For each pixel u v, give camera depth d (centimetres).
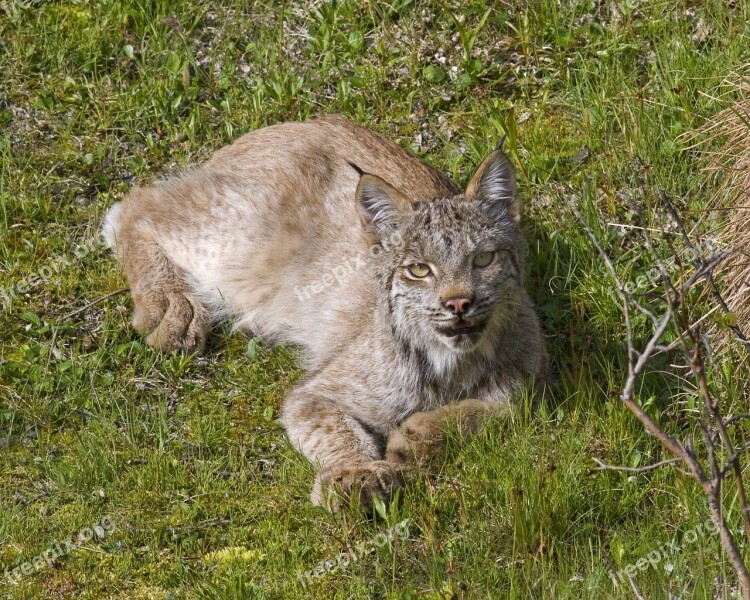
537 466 1073
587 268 1337
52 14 1656
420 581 1002
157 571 1038
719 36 1538
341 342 1240
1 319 1322
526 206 1413
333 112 1563
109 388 1245
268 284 1340
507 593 979
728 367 1170
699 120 1438
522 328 1197
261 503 1109
